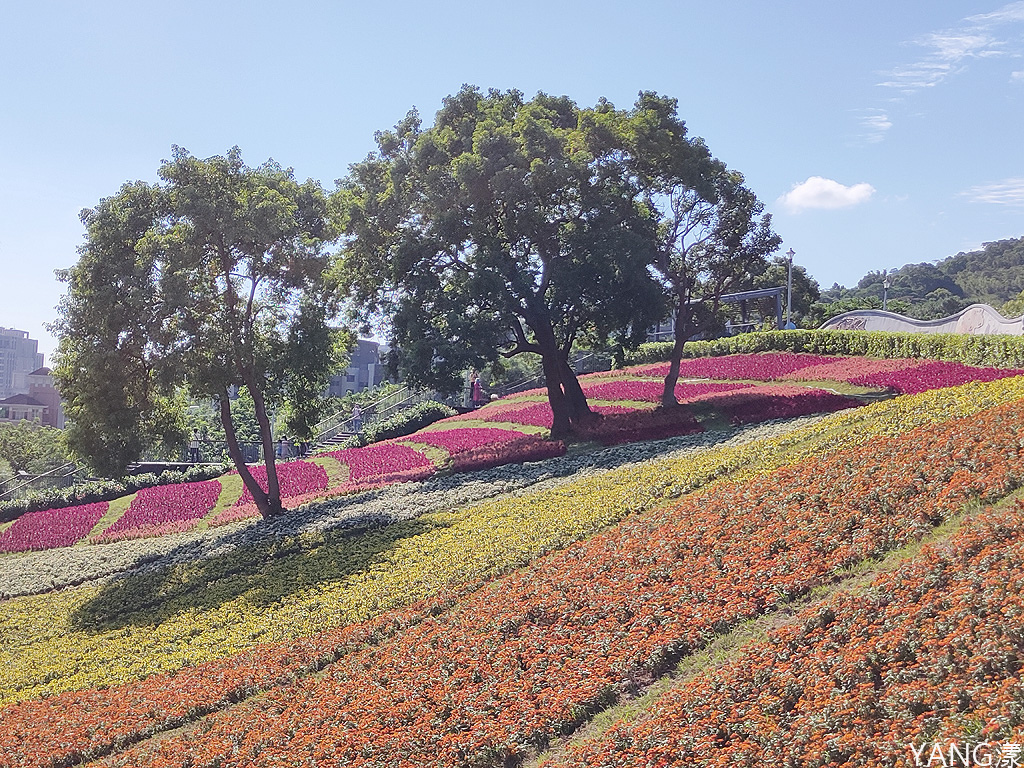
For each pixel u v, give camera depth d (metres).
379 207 33.78
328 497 31.88
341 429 52.38
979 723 7.98
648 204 35.88
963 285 130.75
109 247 26.88
